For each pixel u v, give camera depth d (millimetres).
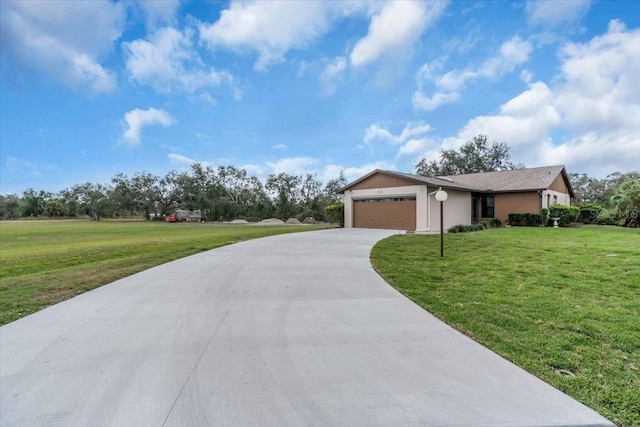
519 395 2385
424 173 39625
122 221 45812
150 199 49031
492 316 4008
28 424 2088
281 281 5832
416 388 2475
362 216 19172
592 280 5703
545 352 3062
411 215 17062
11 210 58750
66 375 2672
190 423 2088
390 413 2182
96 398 2361
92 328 3682
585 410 2223
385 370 2750
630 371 2729
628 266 6711
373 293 5078
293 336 3459
